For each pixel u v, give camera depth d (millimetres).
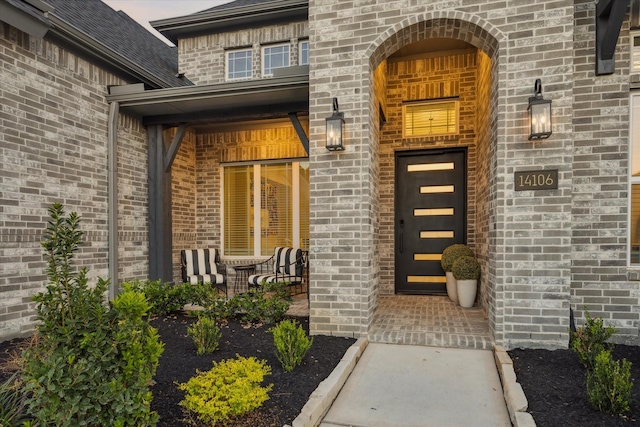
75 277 2131
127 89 5305
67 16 5305
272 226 7297
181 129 6016
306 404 2525
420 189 6199
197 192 7508
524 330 3705
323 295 4188
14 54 4059
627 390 2432
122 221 5555
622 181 3939
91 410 1827
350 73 4141
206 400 2211
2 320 3875
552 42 3646
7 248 3941
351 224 4121
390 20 4027
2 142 3924
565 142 3623
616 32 3711
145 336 2117
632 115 4012
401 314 4855
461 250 5539
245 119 5805
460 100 5887
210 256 6961
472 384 3100
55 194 4520
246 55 7633
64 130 4656
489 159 4363
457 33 4059
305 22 7195
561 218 3633
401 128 6145
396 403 2814
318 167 4219
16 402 2213
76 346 1860
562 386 2848
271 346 3764
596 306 3979
